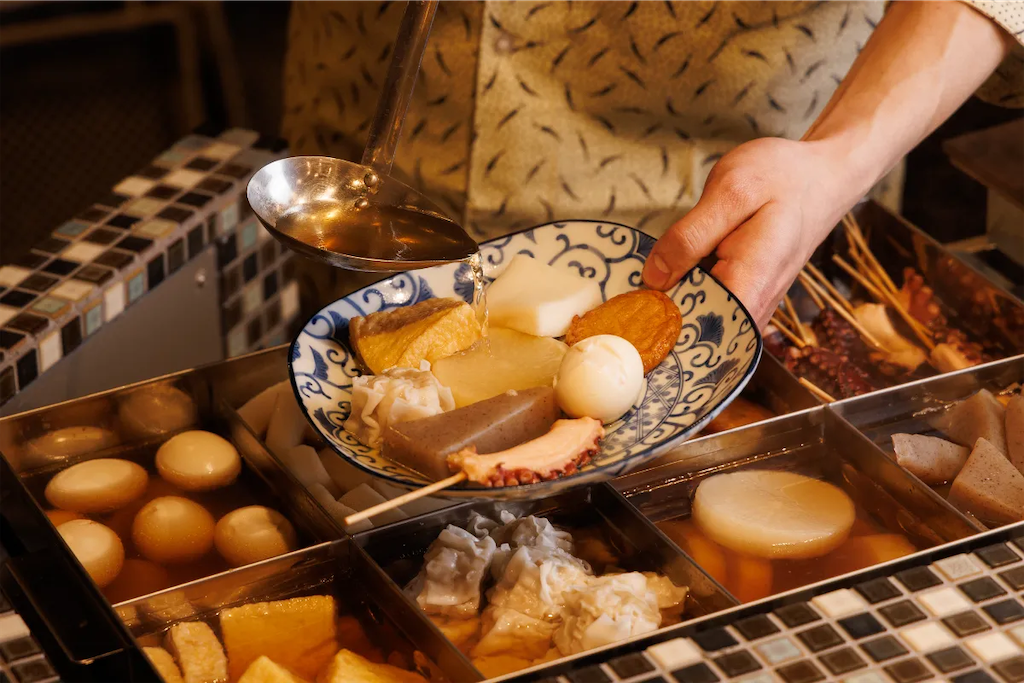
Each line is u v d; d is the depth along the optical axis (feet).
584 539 3.10
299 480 3.21
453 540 2.96
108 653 2.69
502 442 3.06
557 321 3.59
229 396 3.63
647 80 4.37
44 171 9.57
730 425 3.58
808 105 4.65
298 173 3.50
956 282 4.35
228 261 5.07
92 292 4.24
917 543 3.05
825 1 4.41
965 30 4.12
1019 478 3.19
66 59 9.53
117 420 3.47
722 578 2.96
